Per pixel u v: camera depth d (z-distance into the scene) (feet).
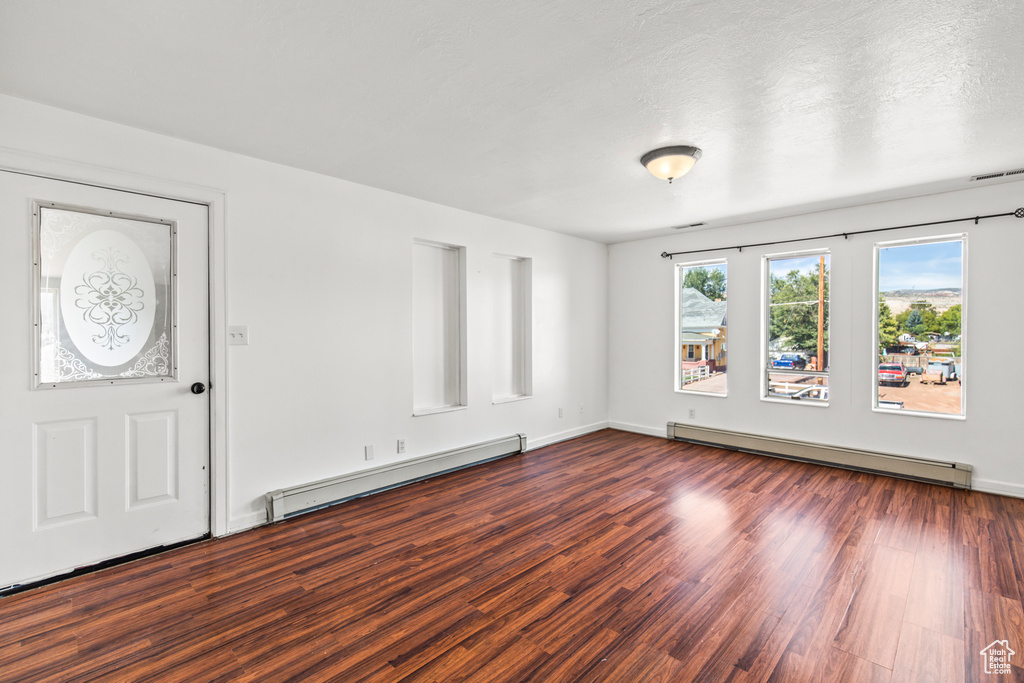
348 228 11.28
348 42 5.86
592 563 8.25
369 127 8.34
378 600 7.11
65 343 7.77
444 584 7.57
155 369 8.69
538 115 7.89
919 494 11.68
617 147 9.25
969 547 8.77
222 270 9.32
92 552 8.01
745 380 16.01
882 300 13.56
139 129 8.29
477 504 11.10
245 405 9.66
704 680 5.47
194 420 9.12
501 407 15.29
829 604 6.98
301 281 10.48
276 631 6.37
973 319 11.99
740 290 16.05
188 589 7.42
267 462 10.00
